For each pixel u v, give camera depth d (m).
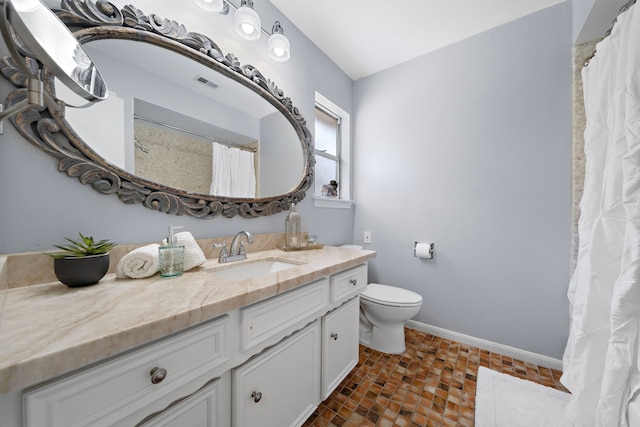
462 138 1.79
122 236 0.91
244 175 1.32
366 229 2.28
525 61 1.57
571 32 1.44
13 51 0.41
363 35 1.77
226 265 1.05
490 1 1.47
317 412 1.16
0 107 0.46
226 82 1.24
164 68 1.02
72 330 0.45
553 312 1.50
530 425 1.09
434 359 1.59
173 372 0.56
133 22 0.91
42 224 0.75
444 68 1.87
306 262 1.14
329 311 1.16
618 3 1.13
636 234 0.84
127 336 0.46
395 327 1.67
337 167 2.36
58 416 0.41
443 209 1.87
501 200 1.65
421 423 1.11
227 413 0.72
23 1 0.43
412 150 2.02
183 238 0.95
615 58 1.01
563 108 1.46
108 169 0.86
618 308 0.86
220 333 0.66
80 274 0.69
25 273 0.70
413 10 1.55
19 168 0.71
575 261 1.41
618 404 0.84
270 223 1.51
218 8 1.08
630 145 0.88
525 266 1.58
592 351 1.01
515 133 1.60
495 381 1.37
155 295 0.65
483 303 1.72
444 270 1.88
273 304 0.82
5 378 0.34
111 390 0.46
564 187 1.46
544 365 1.51
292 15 1.59
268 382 0.84
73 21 0.78
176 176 1.05
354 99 2.36
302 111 1.73
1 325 0.47
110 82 0.88
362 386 1.34
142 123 0.95
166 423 0.57
